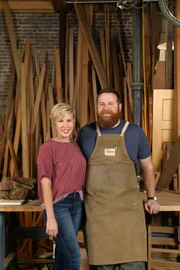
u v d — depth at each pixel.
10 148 6.89
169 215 5.00
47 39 7.70
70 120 3.21
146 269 3.91
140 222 3.34
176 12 5.12
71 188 3.15
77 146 3.29
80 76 7.14
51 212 3.04
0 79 7.72
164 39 6.61
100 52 7.53
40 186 3.15
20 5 7.43
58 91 7.24
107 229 3.29
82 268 4.01
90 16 7.27
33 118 7.12
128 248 3.30
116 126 3.39
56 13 7.66
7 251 4.43
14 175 6.81
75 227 3.21
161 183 4.92
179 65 5.07
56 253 3.26
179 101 5.04
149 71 6.69
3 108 7.73
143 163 3.46
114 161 3.31
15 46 7.39
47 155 3.11
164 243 4.70
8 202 3.58
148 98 6.41
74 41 7.61
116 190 3.30
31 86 7.28
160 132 5.29
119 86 7.09
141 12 5.56
